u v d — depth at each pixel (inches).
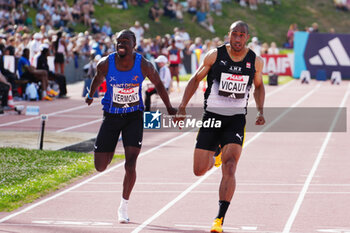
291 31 4761.3
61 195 821.2
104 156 692.1
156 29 3390.7
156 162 1077.8
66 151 1154.0
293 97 2440.9
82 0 3462.1
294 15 5315.0
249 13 4960.6
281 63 3521.2
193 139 1365.7
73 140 1322.6
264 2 5290.4
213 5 4352.9
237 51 638.5
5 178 893.2
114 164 1047.0
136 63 658.8
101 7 3855.8
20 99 2150.6
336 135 1435.8
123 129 683.4
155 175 958.4
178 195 820.6
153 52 3009.4
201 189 858.1
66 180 908.6
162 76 1788.9
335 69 3368.6
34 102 2112.5
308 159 1115.3
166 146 1264.8
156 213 721.0
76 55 2987.2
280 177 944.9
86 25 3447.3
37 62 2164.1
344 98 2390.5
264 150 1221.1
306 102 2242.9
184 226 658.8
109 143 685.9
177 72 2539.4
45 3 3316.9
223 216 627.8
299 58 3420.3
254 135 1439.5
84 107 1999.3
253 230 641.6
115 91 666.8
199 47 3235.7
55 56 2429.9
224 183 631.2
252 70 645.9
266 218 695.7
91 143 1280.8
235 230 641.6
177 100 2207.2
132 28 2972.4
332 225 662.5
